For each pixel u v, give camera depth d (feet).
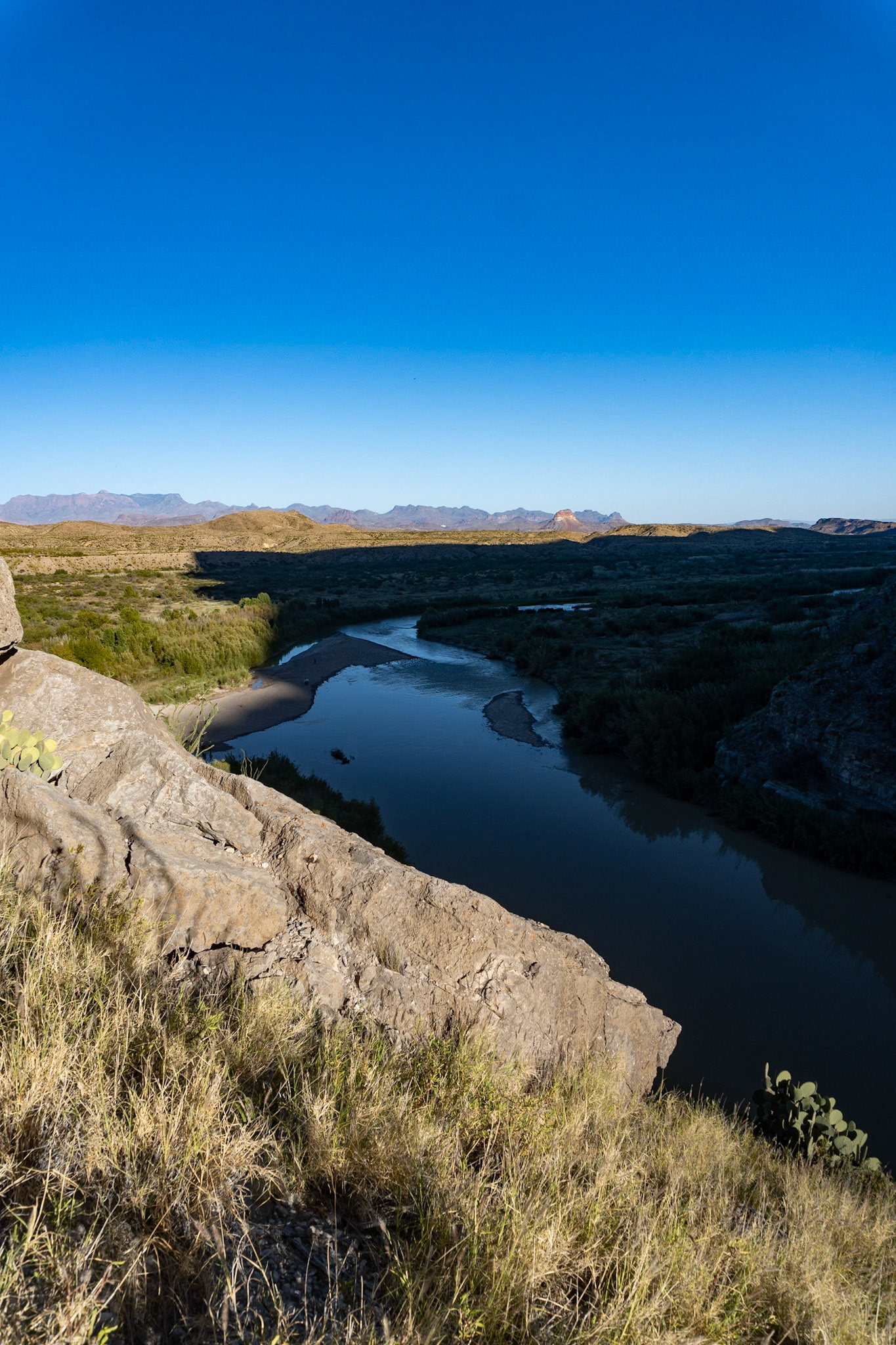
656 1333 7.16
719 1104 26.81
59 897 11.56
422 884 16.49
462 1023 14.56
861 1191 17.24
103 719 18.29
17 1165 6.58
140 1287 5.83
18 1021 8.01
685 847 52.80
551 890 45.70
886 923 42.04
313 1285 6.72
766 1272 9.35
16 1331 4.87
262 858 16.44
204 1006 10.57
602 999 18.70
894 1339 8.93
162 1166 7.11
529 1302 7.09
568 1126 11.75
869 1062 30.40
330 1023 12.45
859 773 52.16
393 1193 8.58
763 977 36.52
